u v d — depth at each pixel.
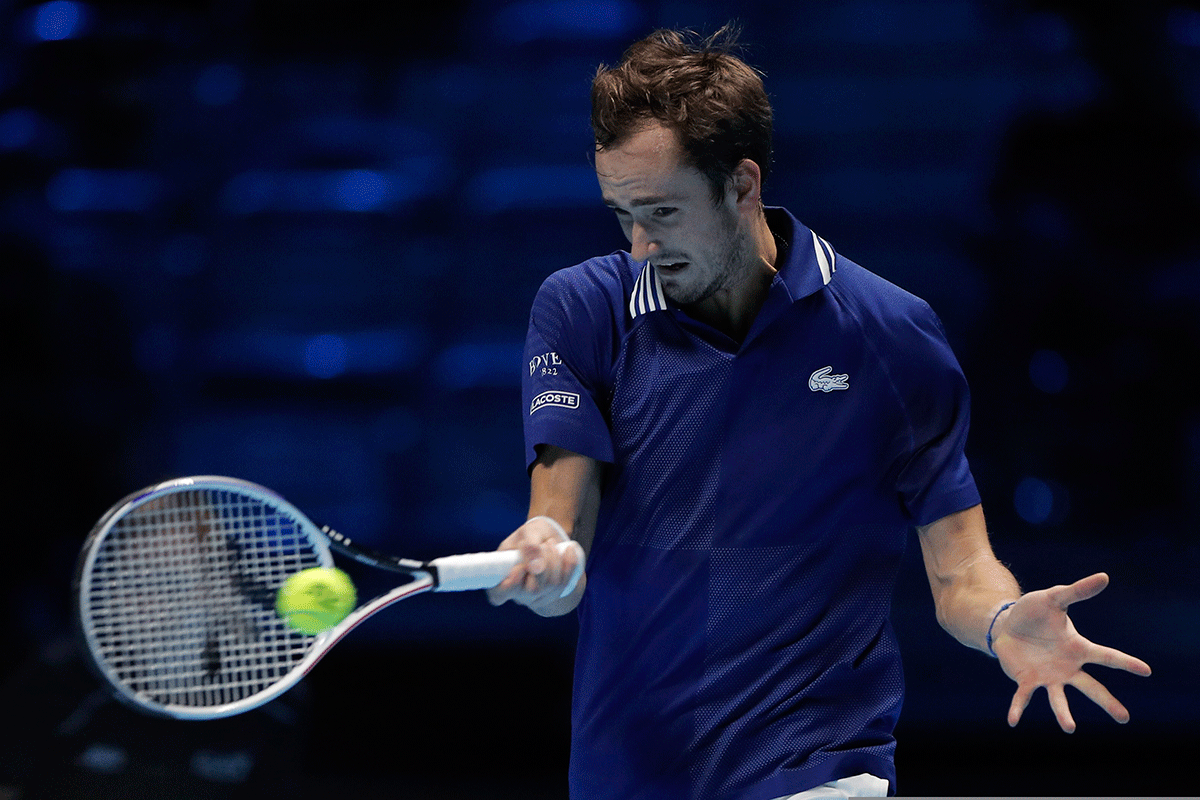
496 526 26.05
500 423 26.91
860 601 7.88
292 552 8.98
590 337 7.81
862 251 29.78
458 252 29.91
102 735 13.62
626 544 7.82
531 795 20.44
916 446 7.84
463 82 33.16
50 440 25.75
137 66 32.69
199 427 27.55
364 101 33.09
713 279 7.39
